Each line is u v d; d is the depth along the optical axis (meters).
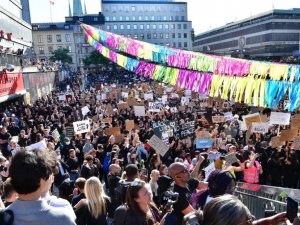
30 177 2.04
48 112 22.92
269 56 97.00
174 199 3.61
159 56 10.45
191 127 12.51
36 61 44.19
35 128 15.61
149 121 17.16
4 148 12.82
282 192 5.95
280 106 16.94
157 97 28.17
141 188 3.55
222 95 9.52
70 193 6.95
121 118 18.39
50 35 107.19
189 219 2.36
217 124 15.30
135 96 27.94
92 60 95.06
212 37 133.50
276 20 95.25
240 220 1.79
